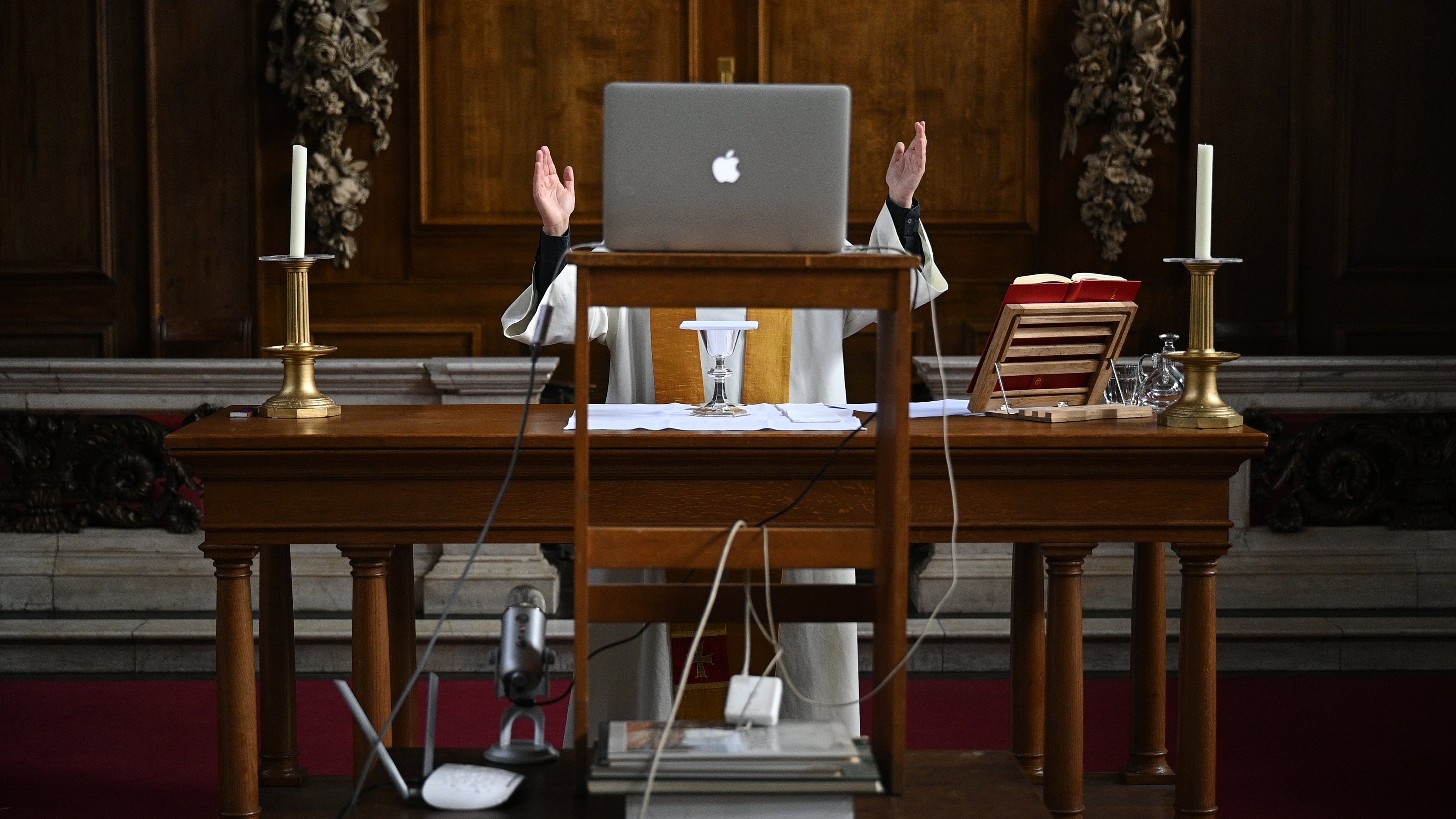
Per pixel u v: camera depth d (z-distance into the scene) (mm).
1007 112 5781
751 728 1807
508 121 5750
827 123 1747
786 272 1763
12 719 4047
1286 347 5785
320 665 4621
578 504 1825
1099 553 4941
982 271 5859
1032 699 2992
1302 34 5727
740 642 2910
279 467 2314
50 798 3354
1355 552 4949
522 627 2150
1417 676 4582
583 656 1854
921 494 2334
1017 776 2021
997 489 2336
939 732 3977
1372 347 5875
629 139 1745
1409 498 4961
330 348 2611
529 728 3967
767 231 1769
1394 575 4914
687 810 1736
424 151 5746
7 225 5738
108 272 5766
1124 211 5746
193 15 5672
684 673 1776
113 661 4605
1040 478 2338
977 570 4895
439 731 3938
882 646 1872
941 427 2367
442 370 4707
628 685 2875
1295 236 5770
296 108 5711
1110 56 5695
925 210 5812
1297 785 3467
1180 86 5777
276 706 3020
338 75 5555
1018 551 2986
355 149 5773
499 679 2119
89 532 4922
